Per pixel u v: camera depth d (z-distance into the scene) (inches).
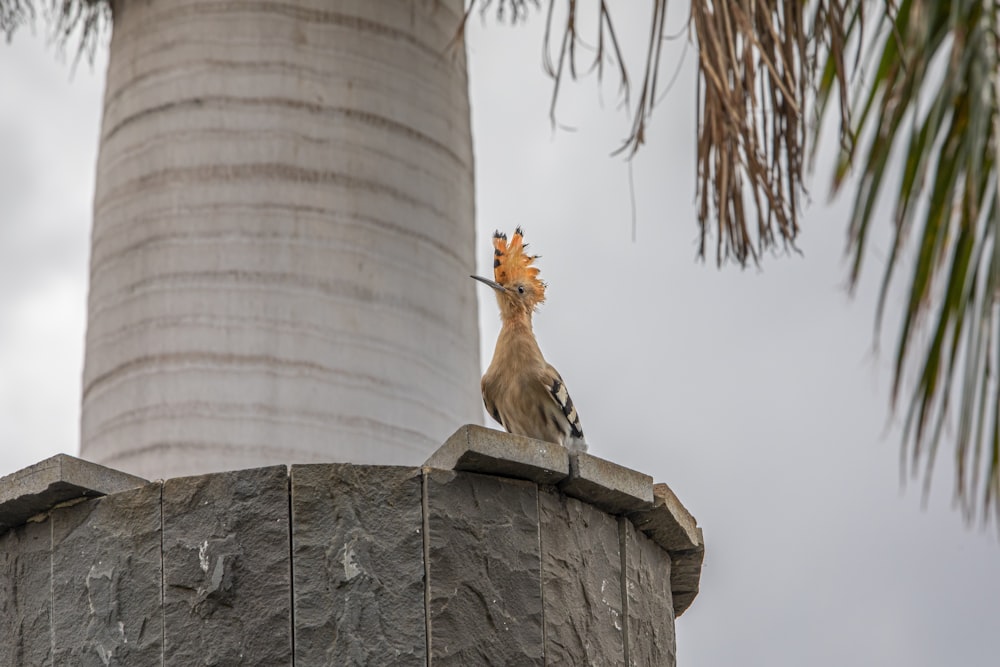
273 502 403.5
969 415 337.7
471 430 408.2
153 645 399.2
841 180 402.9
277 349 468.8
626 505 448.5
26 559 430.0
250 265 474.3
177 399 464.8
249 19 493.7
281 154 483.8
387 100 499.2
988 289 344.5
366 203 486.6
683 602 518.3
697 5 422.9
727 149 433.4
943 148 366.3
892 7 402.0
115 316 482.9
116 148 502.3
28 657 418.9
